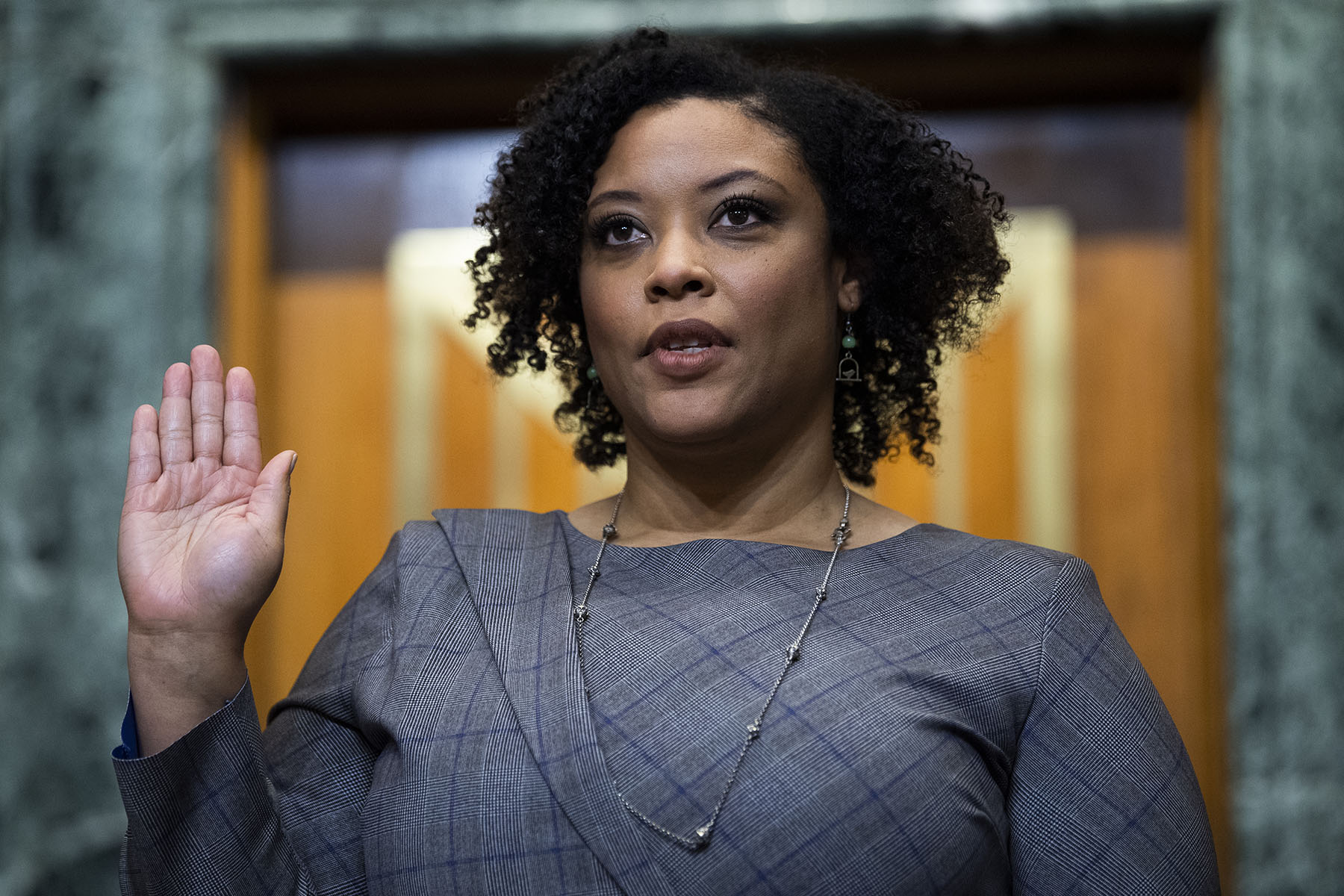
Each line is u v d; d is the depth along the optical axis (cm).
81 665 1173
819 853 514
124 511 580
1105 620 595
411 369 1312
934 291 713
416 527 652
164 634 552
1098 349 1265
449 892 528
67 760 1162
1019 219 1285
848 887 513
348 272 1324
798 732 530
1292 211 1172
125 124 1231
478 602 600
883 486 1267
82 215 1222
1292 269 1169
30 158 1225
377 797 558
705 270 603
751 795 521
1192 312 1251
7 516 1184
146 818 540
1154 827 555
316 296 1322
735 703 539
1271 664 1134
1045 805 560
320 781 598
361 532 1295
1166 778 566
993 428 1264
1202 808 577
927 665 554
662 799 524
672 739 535
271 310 1319
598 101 650
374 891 548
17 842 1150
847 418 739
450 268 1318
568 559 617
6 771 1157
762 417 617
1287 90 1180
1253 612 1138
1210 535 1180
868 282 682
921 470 1265
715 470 636
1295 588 1139
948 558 604
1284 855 1116
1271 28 1185
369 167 1333
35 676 1170
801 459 644
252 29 1239
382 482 1299
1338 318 1164
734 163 617
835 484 661
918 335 711
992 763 557
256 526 568
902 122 699
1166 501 1239
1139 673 588
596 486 1291
